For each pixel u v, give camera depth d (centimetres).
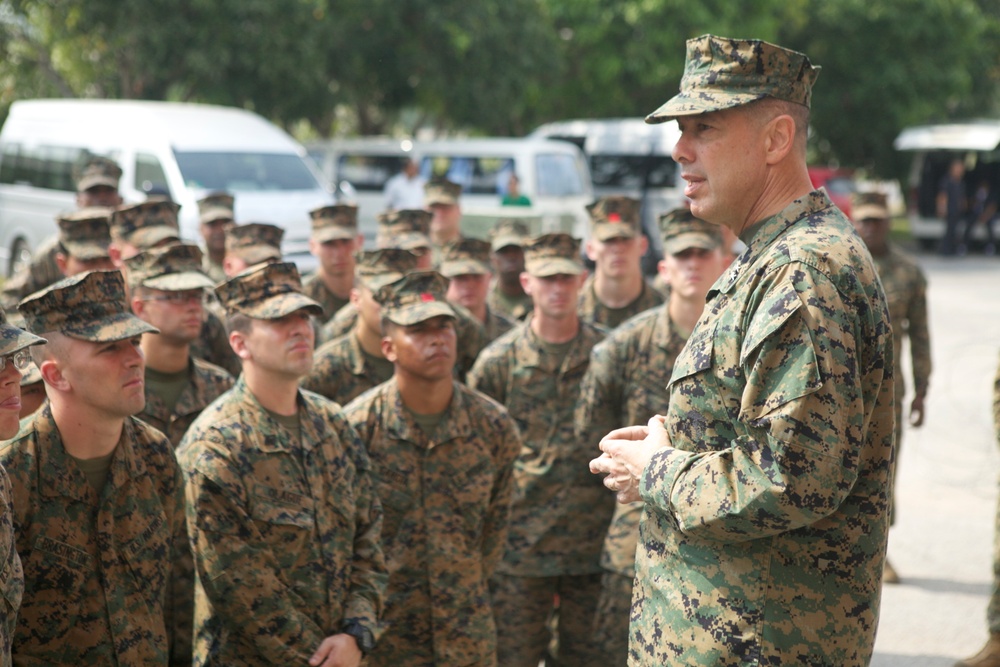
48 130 1588
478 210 1205
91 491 328
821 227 238
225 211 816
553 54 2331
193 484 347
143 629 334
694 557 247
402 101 2339
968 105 3291
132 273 458
